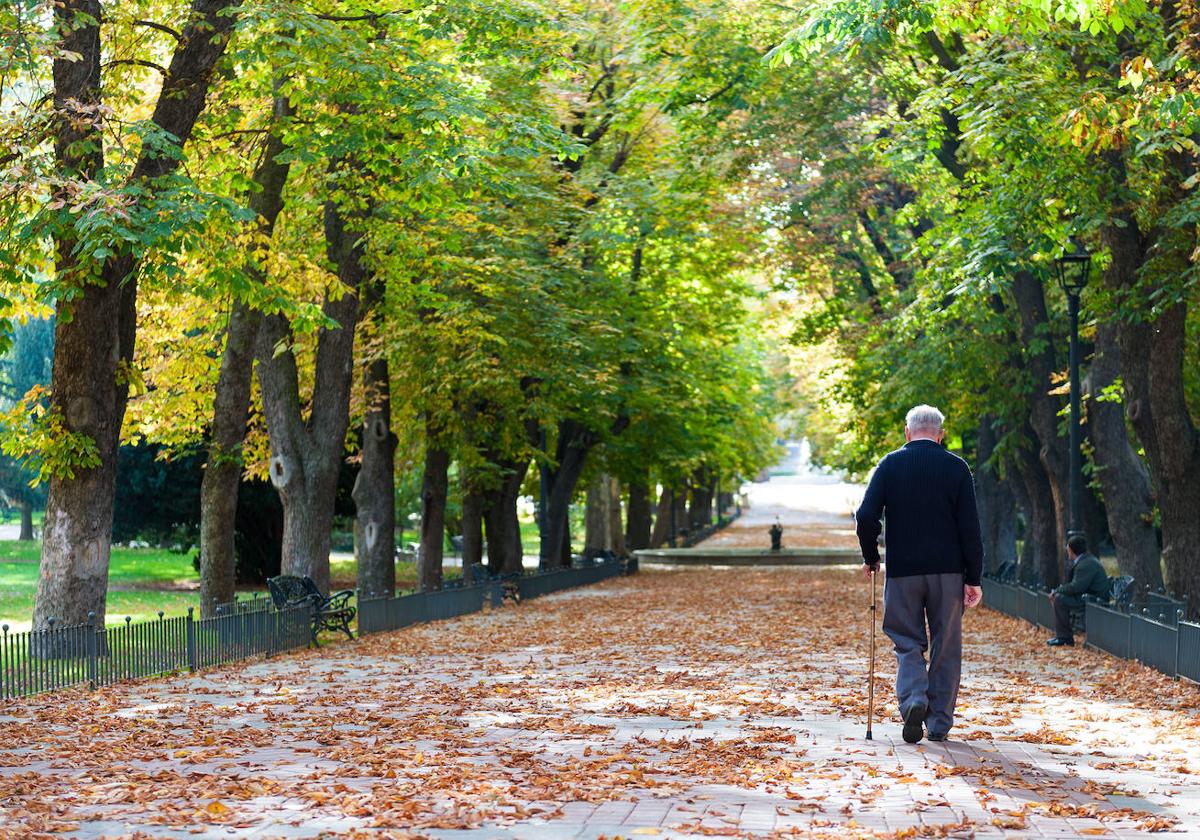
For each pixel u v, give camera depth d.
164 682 14.80
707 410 46.81
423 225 23.48
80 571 16.66
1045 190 17.81
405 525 70.50
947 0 15.83
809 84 28.09
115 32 18.72
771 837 6.58
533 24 20.52
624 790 7.89
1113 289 18.88
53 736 10.49
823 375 40.22
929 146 21.59
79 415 16.53
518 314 28.06
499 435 31.97
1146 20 17.14
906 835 6.63
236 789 7.82
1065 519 26.14
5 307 16.84
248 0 17.06
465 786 7.92
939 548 9.56
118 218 14.45
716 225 35.41
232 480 20.75
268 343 22.61
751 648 19.39
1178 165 17.81
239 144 20.17
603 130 32.91
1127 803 7.62
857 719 11.23
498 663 17.12
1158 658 15.47
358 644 20.31
